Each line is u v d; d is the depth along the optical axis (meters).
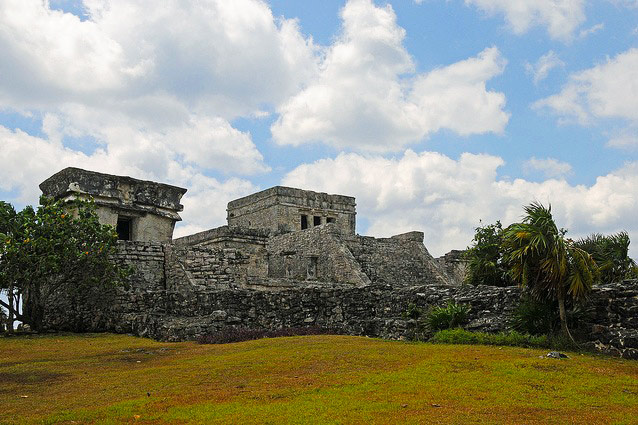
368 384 10.27
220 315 18.22
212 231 32.00
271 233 39.25
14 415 8.84
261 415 8.45
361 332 17.77
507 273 19.14
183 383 10.87
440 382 10.29
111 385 10.88
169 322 18.03
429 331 16.00
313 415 8.41
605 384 10.07
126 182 26.16
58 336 18.80
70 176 24.67
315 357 12.71
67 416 8.66
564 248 13.77
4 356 14.85
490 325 15.23
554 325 14.28
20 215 19.45
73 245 19.55
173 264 23.80
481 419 8.16
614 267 17.09
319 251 35.41
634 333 13.05
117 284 20.56
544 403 8.97
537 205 14.50
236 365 12.27
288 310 19.22
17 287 19.44
